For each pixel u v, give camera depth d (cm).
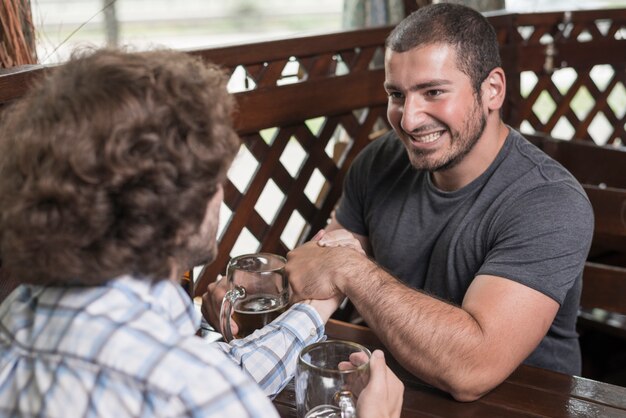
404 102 135
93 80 66
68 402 63
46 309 68
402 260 152
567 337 145
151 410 62
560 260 126
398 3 253
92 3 574
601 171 204
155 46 84
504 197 135
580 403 112
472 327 118
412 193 152
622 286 152
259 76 184
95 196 64
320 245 137
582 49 288
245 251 290
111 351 64
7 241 67
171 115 66
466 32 131
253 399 66
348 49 202
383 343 123
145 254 67
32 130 65
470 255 138
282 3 826
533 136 219
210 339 132
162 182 66
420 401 114
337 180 210
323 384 91
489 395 115
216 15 798
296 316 120
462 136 134
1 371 67
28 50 152
